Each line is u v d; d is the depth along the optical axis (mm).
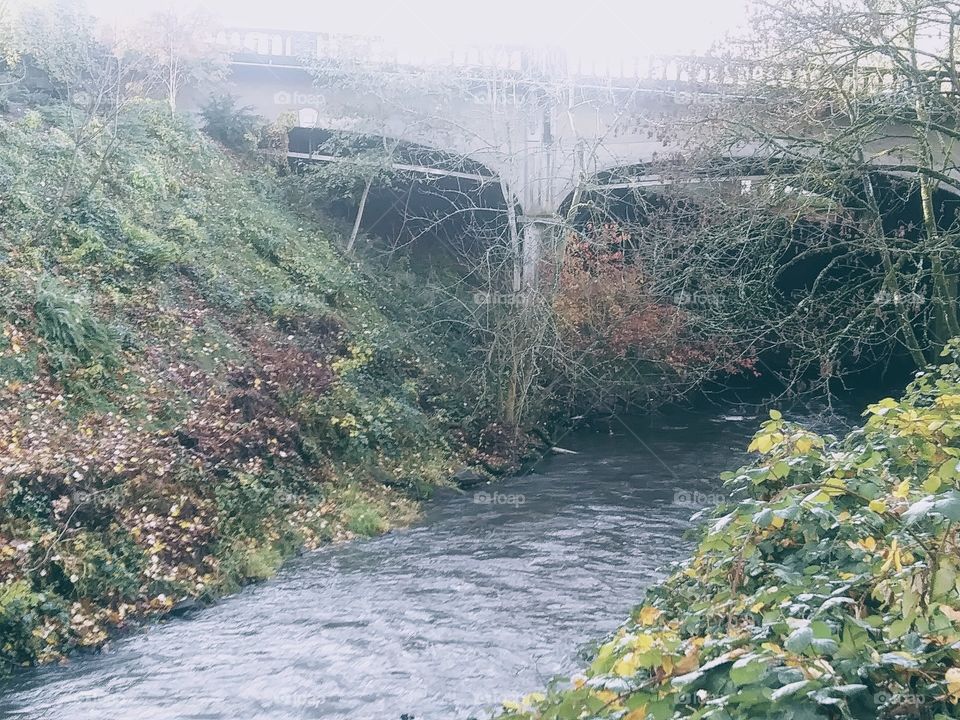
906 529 3717
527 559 13852
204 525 13242
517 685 9047
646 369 27578
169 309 17781
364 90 26547
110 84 23297
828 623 3254
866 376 33250
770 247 13484
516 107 23750
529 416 23641
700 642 3416
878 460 4242
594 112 25250
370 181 27797
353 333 22359
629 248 26375
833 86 13031
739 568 4660
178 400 15414
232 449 15039
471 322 26484
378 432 18938
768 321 13055
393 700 8781
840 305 13508
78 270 16766
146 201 21250
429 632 10703
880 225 13375
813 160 12141
